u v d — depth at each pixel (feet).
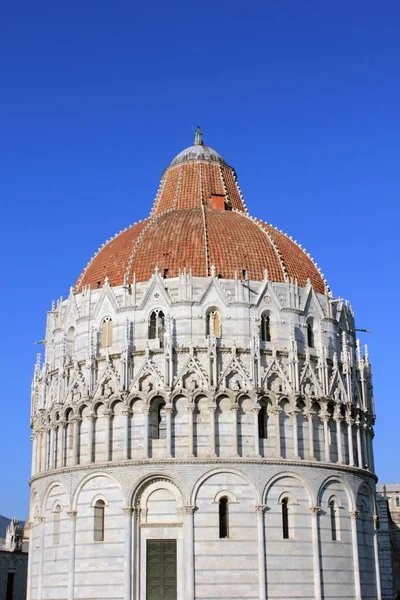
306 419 281.54
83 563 268.00
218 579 255.09
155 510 265.95
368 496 300.61
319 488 274.57
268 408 277.44
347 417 293.02
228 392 271.28
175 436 269.44
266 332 289.94
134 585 258.57
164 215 331.77
